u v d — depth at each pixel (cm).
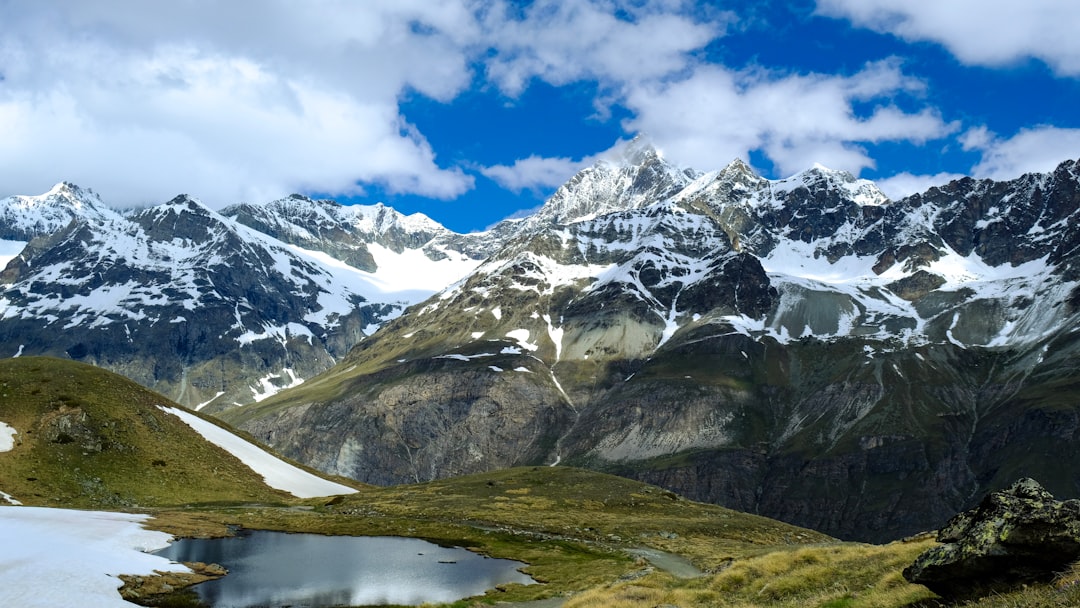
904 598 3278
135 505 12475
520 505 14850
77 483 12500
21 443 12950
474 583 7719
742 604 4222
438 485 17888
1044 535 2795
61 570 6475
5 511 9488
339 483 18400
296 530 11169
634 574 7394
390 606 6519
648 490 17188
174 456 14675
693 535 12744
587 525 12925
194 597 6506
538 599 6800
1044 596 2552
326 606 6450
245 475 15438
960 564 2962
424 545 10400
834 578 4200
